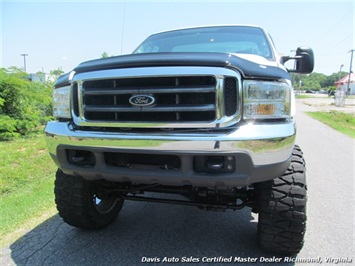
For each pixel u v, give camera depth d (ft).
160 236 10.51
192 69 7.00
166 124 7.23
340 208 13.07
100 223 10.77
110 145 7.57
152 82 7.32
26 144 25.64
